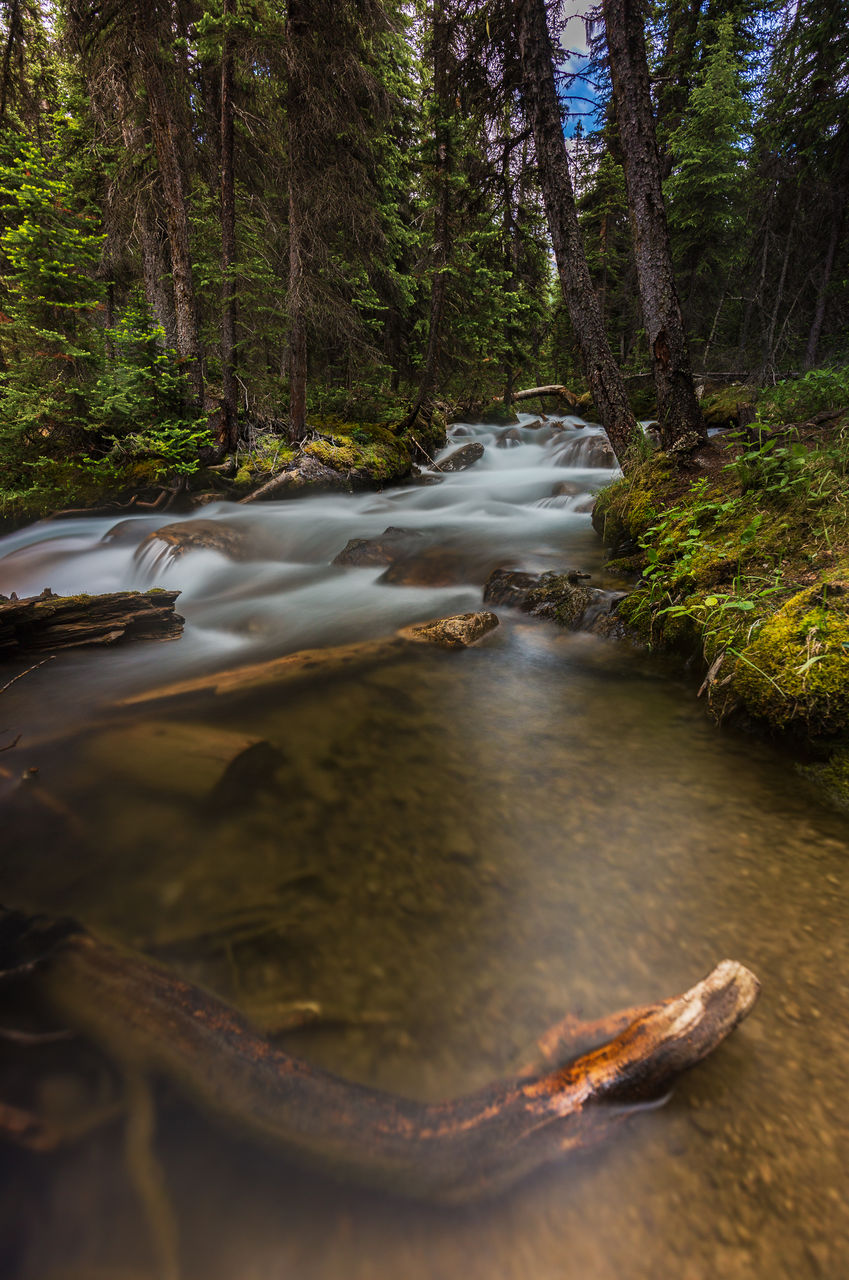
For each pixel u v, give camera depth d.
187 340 11.91
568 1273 1.08
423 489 12.69
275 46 10.15
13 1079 1.33
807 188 14.58
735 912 1.99
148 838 2.39
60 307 10.19
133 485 10.64
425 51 10.10
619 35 5.78
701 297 20.52
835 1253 1.10
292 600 6.21
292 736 3.28
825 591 3.11
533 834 2.43
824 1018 1.59
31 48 15.52
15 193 9.47
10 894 2.06
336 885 2.13
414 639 4.80
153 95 10.85
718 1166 1.25
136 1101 1.31
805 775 2.76
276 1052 1.44
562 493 10.52
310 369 17.59
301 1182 1.19
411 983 1.72
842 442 4.53
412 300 17.00
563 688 3.86
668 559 4.75
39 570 7.73
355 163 11.43
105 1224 1.11
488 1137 1.27
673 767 2.90
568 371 26.73
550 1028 1.58
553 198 6.89
